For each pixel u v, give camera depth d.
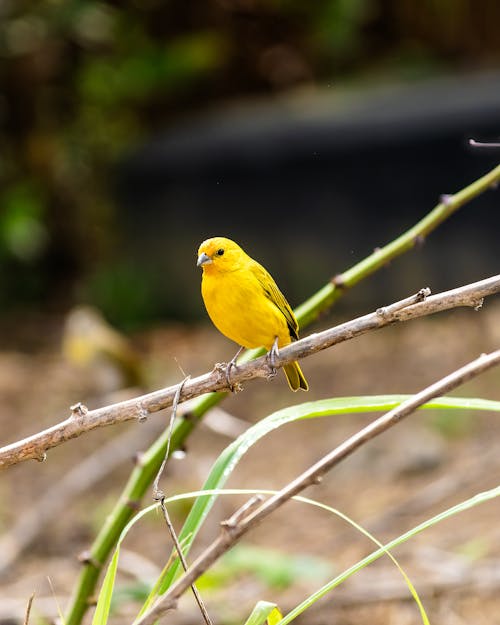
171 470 10.50
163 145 18.77
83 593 4.11
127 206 19.09
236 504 9.66
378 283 15.77
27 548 8.55
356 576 7.20
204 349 15.56
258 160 16.97
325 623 6.55
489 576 6.51
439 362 12.92
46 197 19.84
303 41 22.62
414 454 9.71
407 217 15.63
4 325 18.11
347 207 16.17
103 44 20.50
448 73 21.42
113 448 9.41
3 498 10.23
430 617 6.43
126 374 8.63
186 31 22.27
